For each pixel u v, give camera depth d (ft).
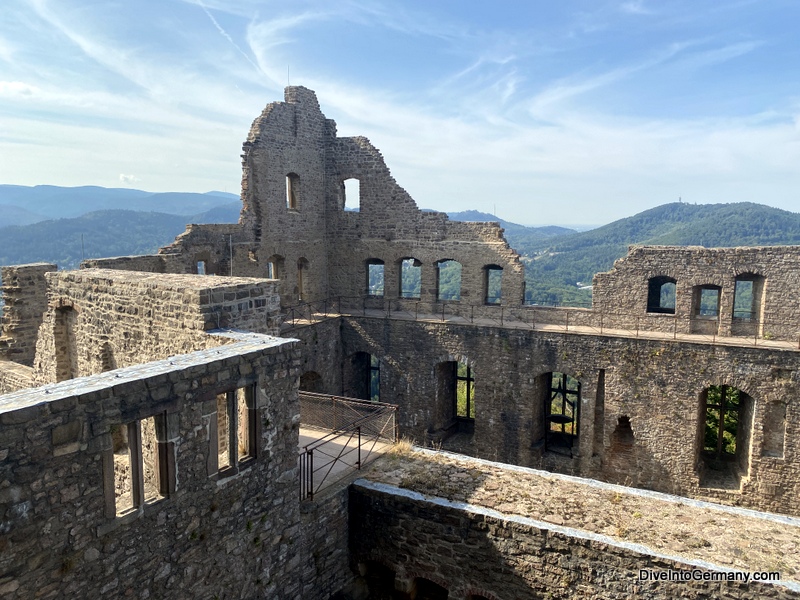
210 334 39.60
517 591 40.42
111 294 47.50
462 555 41.96
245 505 35.19
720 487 73.00
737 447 78.28
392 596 46.26
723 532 39.22
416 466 49.24
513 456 82.23
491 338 82.12
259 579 36.83
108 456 27.35
